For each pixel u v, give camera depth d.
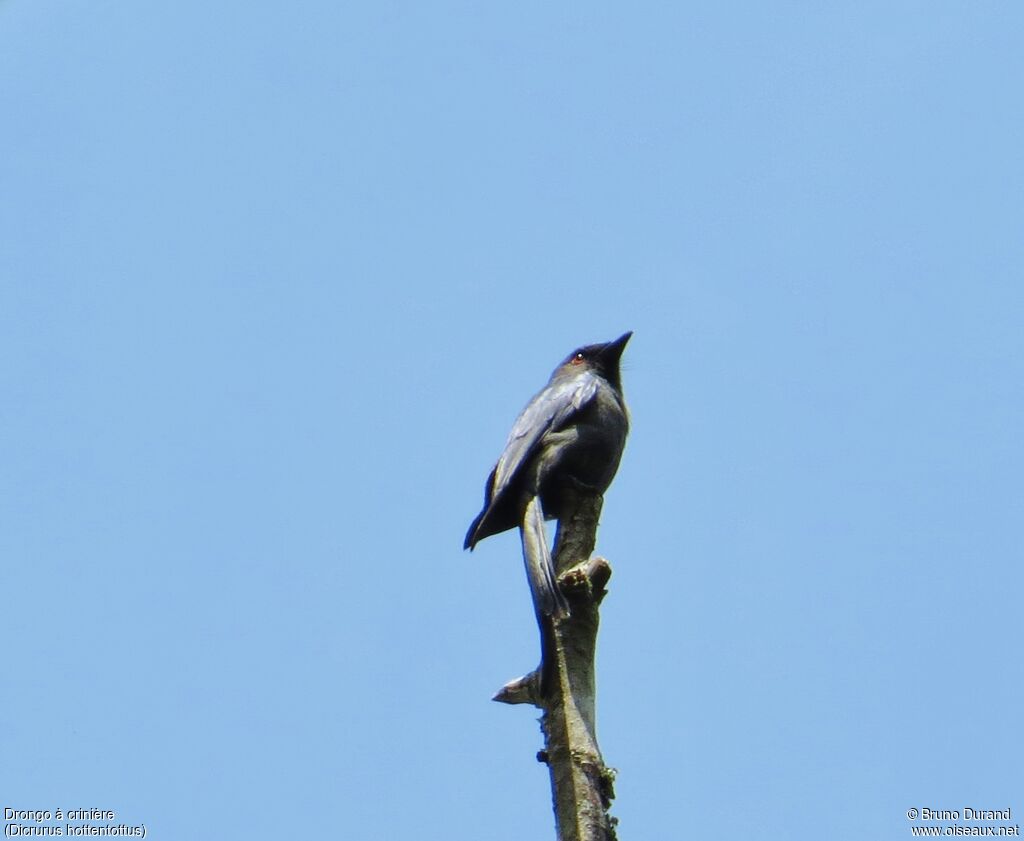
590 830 9.66
